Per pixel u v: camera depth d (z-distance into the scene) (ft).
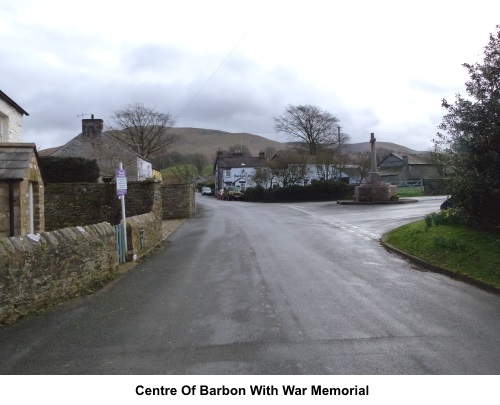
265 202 147.95
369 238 44.47
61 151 123.54
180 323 18.80
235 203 145.18
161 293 24.38
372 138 108.58
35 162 35.37
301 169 157.89
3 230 30.91
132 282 27.61
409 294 22.77
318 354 14.93
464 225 35.12
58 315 20.59
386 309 20.13
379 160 231.50
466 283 25.05
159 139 205.26
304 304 21.07
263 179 163.94
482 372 13.52
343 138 214.28
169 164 291.38
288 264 31.37
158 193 55.83
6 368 14.57
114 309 21.40
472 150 31.07
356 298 22.06
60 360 15.12
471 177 31.32
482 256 27.53
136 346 16.21
